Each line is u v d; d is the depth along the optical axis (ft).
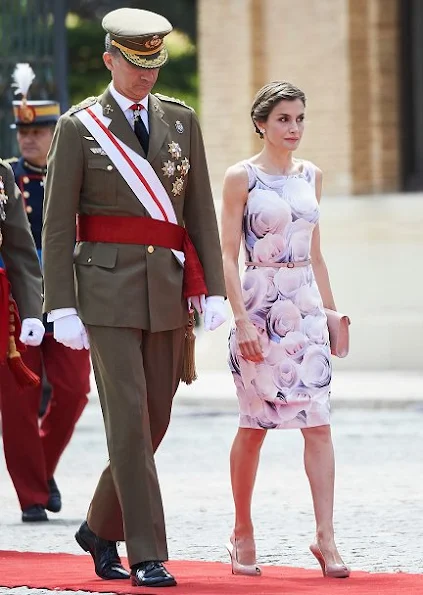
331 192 139.33
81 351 68.03
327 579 50.44
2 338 52.75
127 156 49.32
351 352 135.85
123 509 48.44
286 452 89.76
